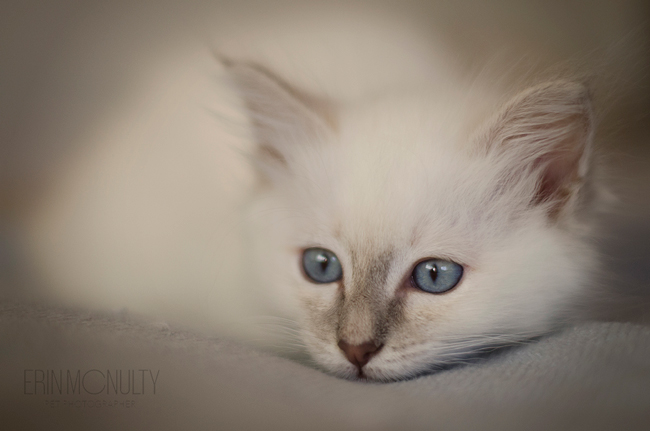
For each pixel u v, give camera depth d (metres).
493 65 0.33
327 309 0.29
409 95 0.33
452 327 0.27
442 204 0.29
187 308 0.32
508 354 0.27
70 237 0.34
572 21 0.45
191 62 0.36
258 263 0.32
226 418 0.21
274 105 0.32
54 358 0.22
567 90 0.28
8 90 0.36
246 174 0.34
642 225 0.30
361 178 0.29
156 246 0.33
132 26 0.36
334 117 0.32
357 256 0.28
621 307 0.29
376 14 0.38
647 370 0.23
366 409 0.22
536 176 0.30
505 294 0.28
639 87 0.31
